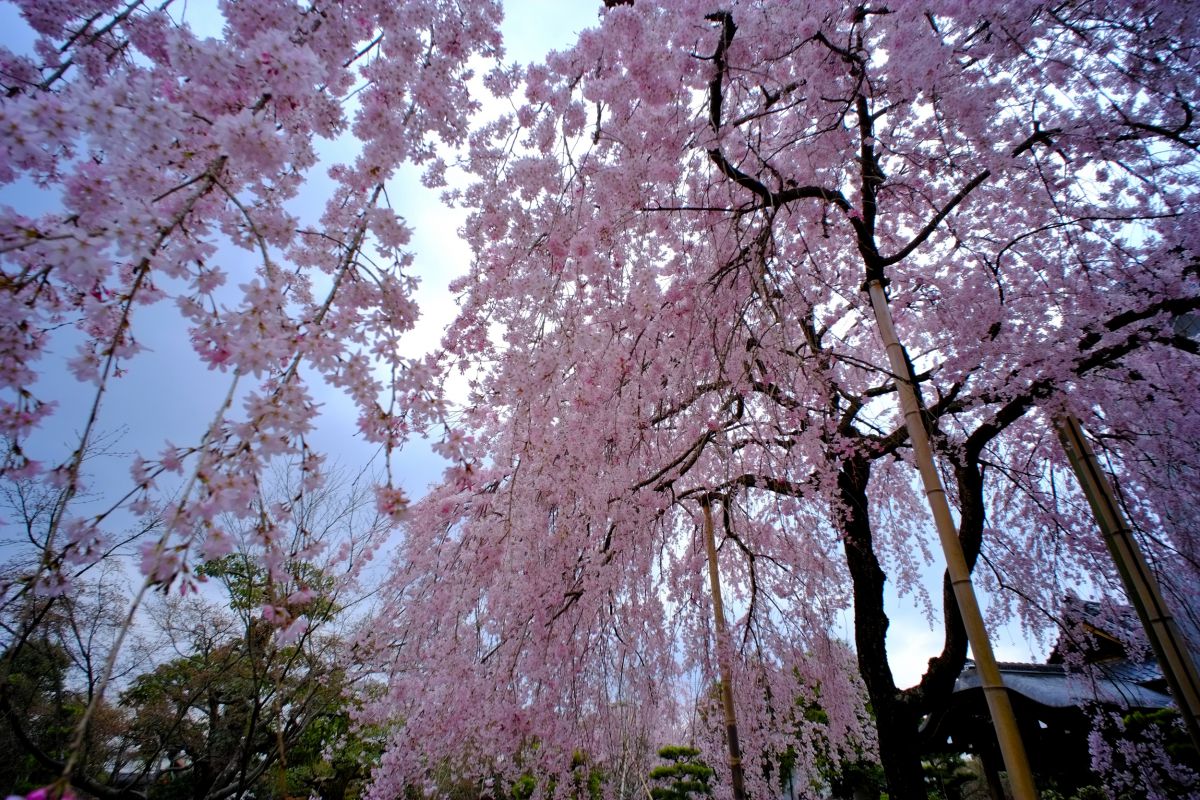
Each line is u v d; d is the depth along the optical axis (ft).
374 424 6.52
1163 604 11.75
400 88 8.40
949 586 15.25
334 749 30.25
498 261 12.26
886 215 17.22
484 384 12.56
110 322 6.01
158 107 5.16
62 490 5.34
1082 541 18.17
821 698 20.89
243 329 5.38
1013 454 19.70
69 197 5.27
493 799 17.08
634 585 14.46
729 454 12.99
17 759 21.95
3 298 4.97
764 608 19.63
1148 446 16.52
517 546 12.91
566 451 12.75
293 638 5.65
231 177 6.38
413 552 15.98
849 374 20.24
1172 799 16.74
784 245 16.53
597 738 15.26
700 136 11.81
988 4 11.21
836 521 15.10
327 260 7.93
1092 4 12.17
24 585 5.30
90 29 7.27
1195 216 13.97
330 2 7.50
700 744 22.35
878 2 13.56
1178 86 12.79
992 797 21.80
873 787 28.07
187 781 29.37
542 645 13.30
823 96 12.47
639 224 13.35
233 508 5.05
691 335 12.72
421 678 13.42
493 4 8.96
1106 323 14.47
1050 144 14.12
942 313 16.48
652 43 10.25
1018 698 21.77
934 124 15.19
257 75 5.78
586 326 12.88
